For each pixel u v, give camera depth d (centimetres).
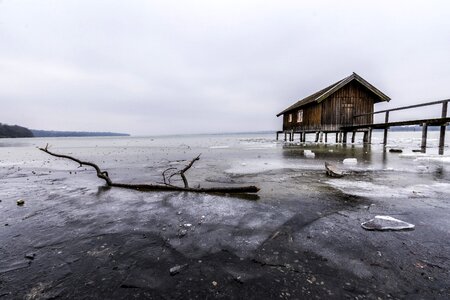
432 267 223
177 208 414
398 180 579
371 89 1812
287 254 254
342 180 594
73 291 205
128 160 1216
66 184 643
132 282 215
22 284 216
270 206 409
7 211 416
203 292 199
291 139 2752
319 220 341
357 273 218
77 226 342
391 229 300
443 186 511
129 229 328
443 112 1032
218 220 353
